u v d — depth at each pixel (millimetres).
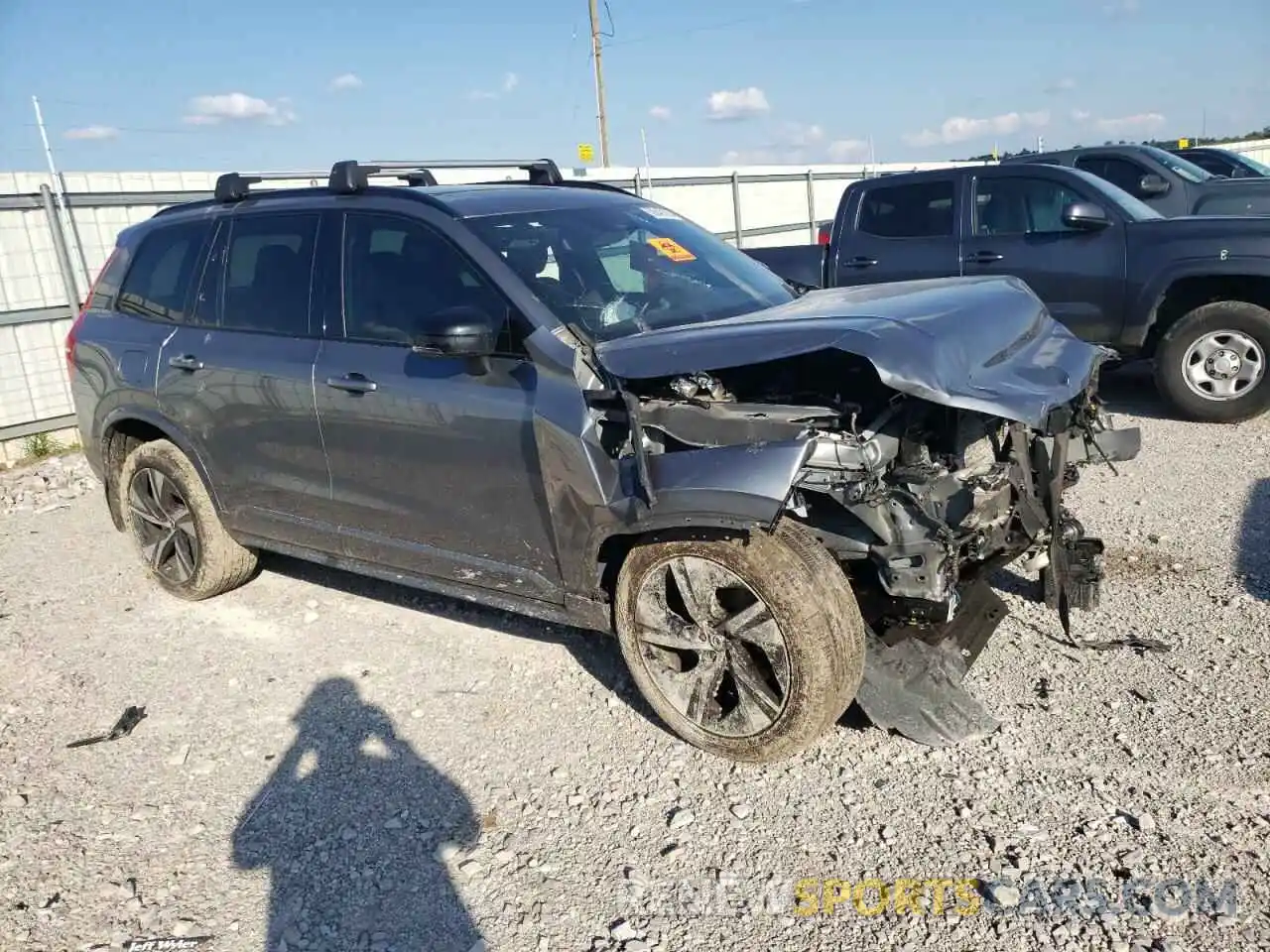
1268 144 23594
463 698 4199
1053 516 3656
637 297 4055
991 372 3291
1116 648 4188
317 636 4906
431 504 4086
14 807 3641
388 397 4051
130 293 5418
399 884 3131
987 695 3898
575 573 3729
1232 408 7512
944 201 8859
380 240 4285
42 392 9688
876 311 3459
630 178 16344
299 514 4672
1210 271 7418
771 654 3348
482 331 3564
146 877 3232
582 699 4113
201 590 5312
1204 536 5324
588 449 3520
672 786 3504
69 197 9773
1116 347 8070
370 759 3814
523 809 3447
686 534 3432
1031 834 3125
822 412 3254
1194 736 3545
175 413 5031
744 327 3385
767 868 3082
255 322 4703
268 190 4895
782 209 19594
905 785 3406
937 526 3291
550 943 2846
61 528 6953
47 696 4477
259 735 4043
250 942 2924
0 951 2920
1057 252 8172
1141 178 11086
